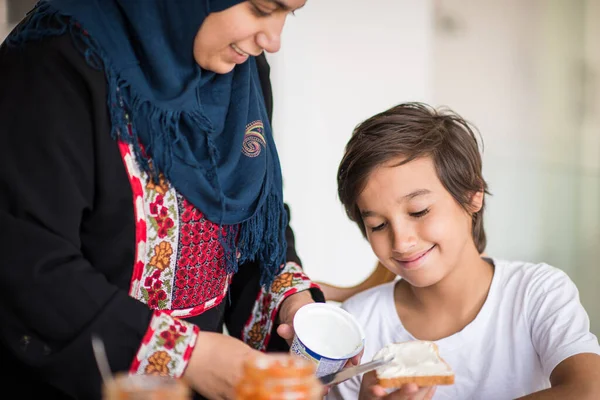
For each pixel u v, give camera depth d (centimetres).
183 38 108
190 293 119
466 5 333
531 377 140
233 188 121
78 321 95
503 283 149
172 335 99
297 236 330
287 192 329
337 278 336
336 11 323
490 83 339
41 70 101
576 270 346
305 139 327
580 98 339
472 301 149
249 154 123
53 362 95
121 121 104
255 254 134
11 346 96
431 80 336
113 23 107
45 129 99
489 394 141
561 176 342
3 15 250
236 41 107
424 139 136
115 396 61
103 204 106
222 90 121
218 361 99
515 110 340
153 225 111
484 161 340
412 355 102
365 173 136
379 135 137
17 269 95
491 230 343
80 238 108
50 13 105
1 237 96
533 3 335
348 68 327
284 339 132
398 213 135
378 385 98
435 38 335
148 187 110
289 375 65
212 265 121
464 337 145
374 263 337
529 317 142
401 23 330
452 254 139
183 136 112
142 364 98
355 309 159
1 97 102
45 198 98
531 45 337
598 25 333
